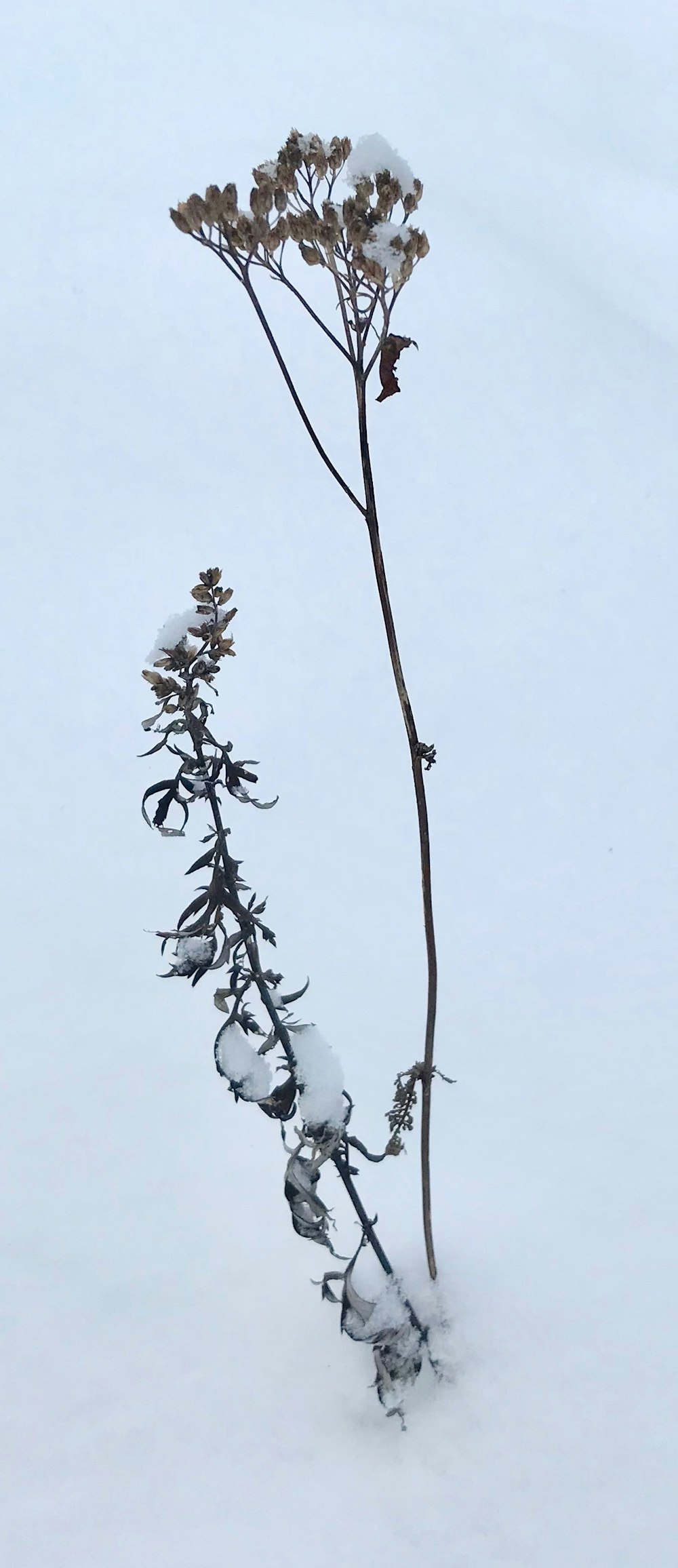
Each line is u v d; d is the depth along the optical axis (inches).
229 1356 72.7
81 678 142.0
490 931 106.6
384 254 44.7
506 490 173.8
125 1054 95.7
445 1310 72.4
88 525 169.3
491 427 188.5
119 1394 71.1
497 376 201.2
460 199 255.8
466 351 207.5
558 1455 65.2
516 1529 62.1
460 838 117.3
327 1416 68.8
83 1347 73.9
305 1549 62.2
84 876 115.3
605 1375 68.9
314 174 47.3
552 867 113.4
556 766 125.9
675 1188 81.5
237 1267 78.1
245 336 215.8
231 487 175.9
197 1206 82.7
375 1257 76.3
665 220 244.5
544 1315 72.6
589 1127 86.9
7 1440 69.1
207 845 117.6
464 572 156.7
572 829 117.9
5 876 115.7
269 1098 58.4
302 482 176.6
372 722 132.3
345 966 103.0
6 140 297.7
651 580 153.9
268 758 127.7
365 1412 68.7
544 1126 87.0
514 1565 60.5
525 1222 79.1
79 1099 91.8
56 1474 67.1
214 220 46.1
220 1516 64.4
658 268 228.4
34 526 169.5
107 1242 80.7
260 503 171.9
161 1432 68.9
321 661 141.5
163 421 193.3
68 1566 62.5
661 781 123.1
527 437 186.1
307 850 116.4
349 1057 93.5
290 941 105.7
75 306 227.0
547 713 133.0
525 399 195.0
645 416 190.2
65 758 130.5
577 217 248.2
